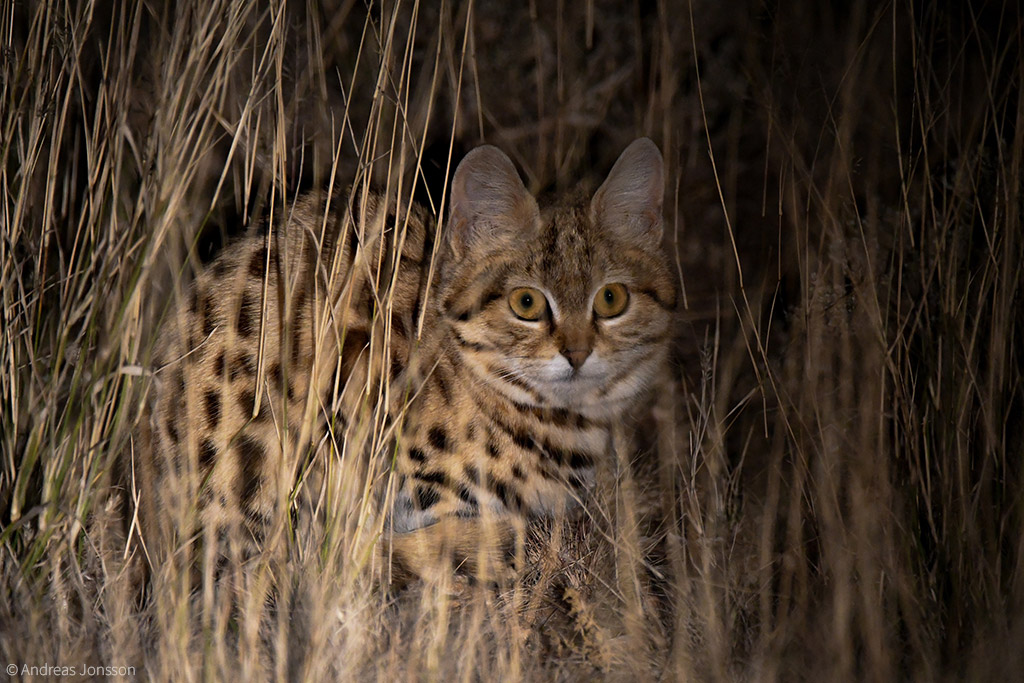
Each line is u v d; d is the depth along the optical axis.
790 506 6.09
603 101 8.94
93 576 5.58
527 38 9.04
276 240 6.44
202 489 5.97
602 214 6.48
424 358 6.23
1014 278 6.02
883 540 5.70
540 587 6.00
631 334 6.43
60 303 5.91
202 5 5.88
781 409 6.31
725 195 8.78
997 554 5.63
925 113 6.87
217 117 6.16
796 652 5.34
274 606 5.71
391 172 6.39
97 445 5.54
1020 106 6.03
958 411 5.94
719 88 8.92
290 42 8.27
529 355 6.23
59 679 4.86
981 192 6.32
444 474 6.38
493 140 8.66
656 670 5.32
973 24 6.56
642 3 9.45
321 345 5.80
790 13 8.41
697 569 5.77
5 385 5.83
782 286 8.04
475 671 5.27
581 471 6.70
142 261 5.57
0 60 6.05
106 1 7.24
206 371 6.29
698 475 6.68
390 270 6.26
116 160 5.80
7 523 5.79
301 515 5.74
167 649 4.95
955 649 5.48
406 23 8.59
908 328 6.45
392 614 5.71
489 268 6.26
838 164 6.97
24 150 5.98
